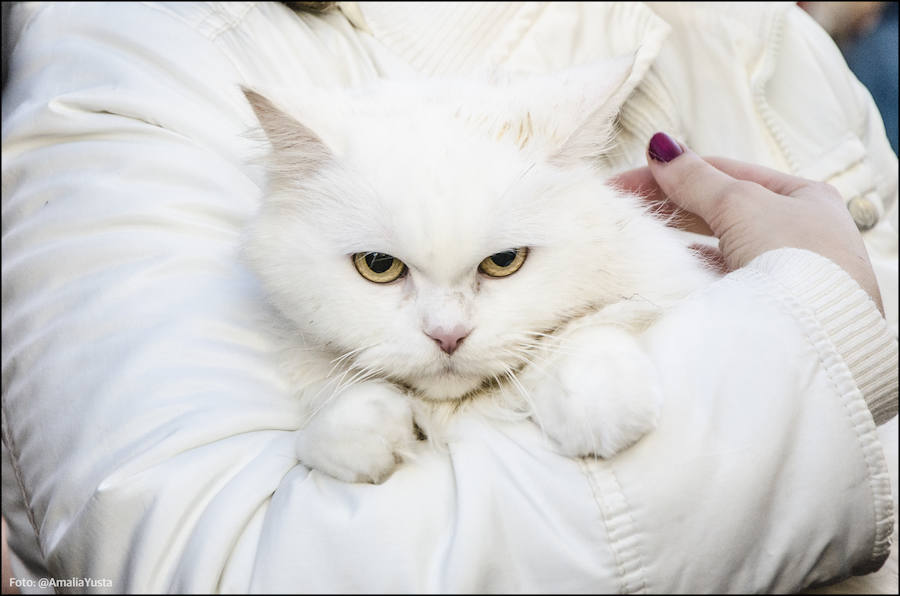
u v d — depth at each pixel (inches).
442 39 64.9
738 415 30.5
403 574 28.1
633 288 40.2
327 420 32.9
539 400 33.6
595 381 30.9
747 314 32.9
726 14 71.6
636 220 42.5
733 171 48.8
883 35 105.9
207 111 51.6
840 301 33.1
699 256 48.0
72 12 59.6
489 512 29.4
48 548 35.0
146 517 31.3
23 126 50.1
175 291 40.5
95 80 52.9
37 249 43.9
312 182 40.9
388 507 29.8
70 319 39.8
